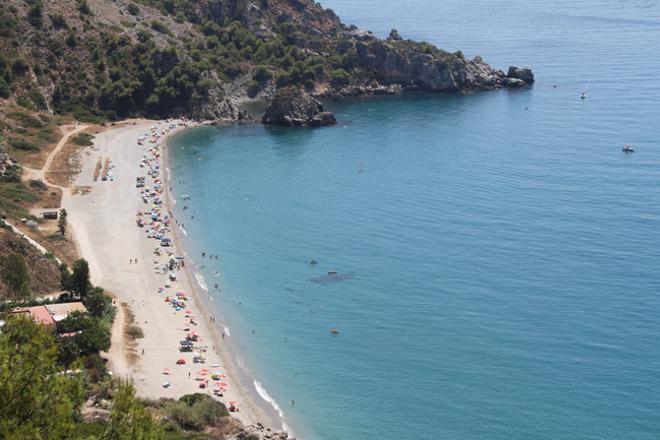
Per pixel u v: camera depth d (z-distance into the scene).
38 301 129.88
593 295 147.12
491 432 107.25
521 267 160.62
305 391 118.19
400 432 108.06
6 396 51.88
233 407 111.75
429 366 124.44
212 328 137.25
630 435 106.19
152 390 113.50
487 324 137.38
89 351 116.25
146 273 157.25
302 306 146.50
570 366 123.06
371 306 145.75
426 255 168.00
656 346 128.38
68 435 54.56
